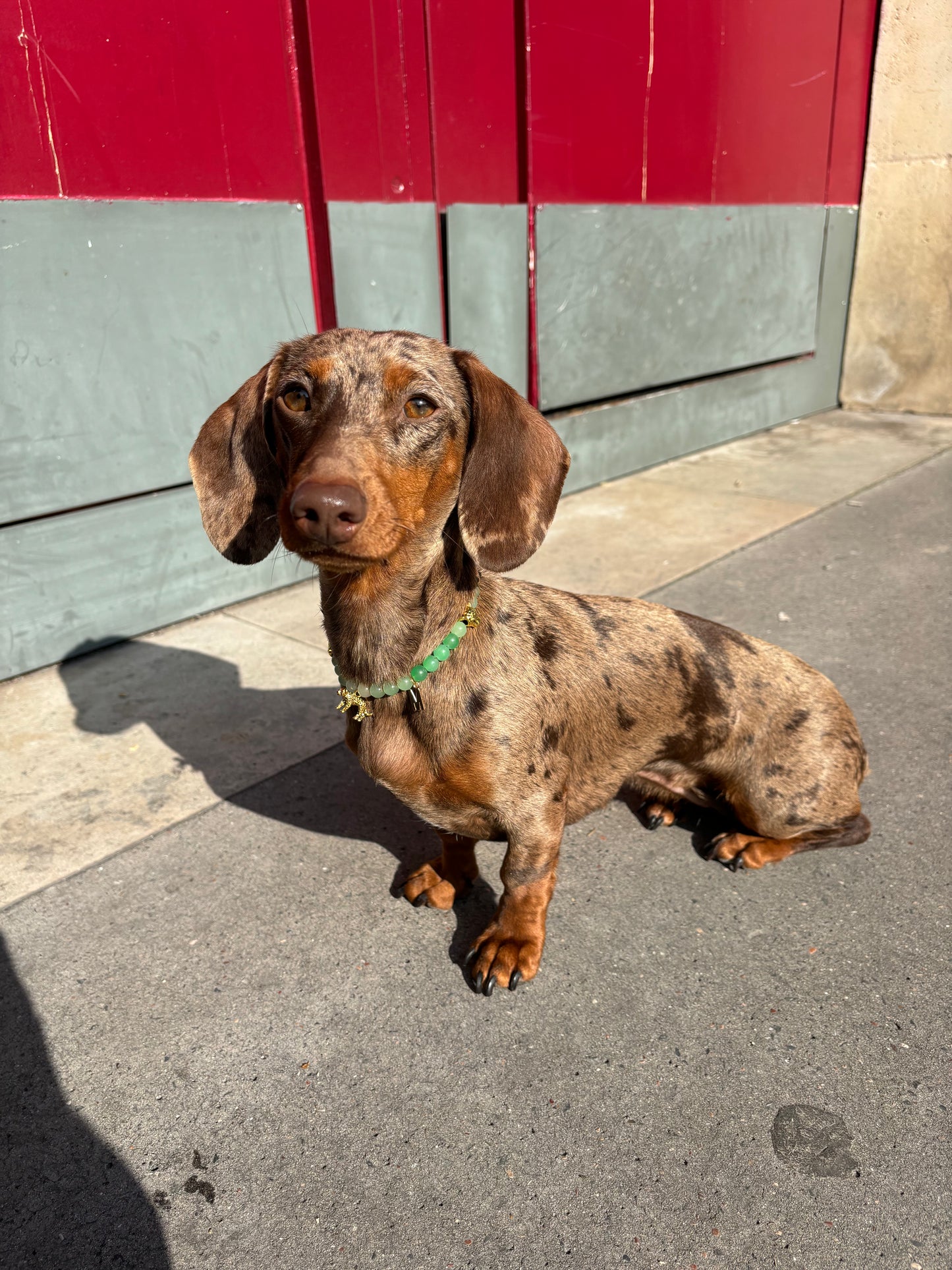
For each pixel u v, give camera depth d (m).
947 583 0.90
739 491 1.21
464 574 0.43
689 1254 0.33
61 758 0.66
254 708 0.72
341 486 0.34
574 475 1.22
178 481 0.85
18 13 0.67
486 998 0.45
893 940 0.47
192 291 0.81
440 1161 0.37
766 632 0.81
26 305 0.71
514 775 0.43
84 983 0.46
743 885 0.52
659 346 1.29
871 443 1.44
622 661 0.48
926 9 1.40
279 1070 0.41
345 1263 0.33
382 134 0.92
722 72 1.25
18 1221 0.35
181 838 0.57
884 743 0.64
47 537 0.77
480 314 1.05
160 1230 0.35
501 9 0.98
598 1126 0.38
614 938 0.48
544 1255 0.33
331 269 0.92
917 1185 0.35
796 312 1.52
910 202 1.53
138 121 0.75
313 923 0.50
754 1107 0.38
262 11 0.80
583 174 1.12
